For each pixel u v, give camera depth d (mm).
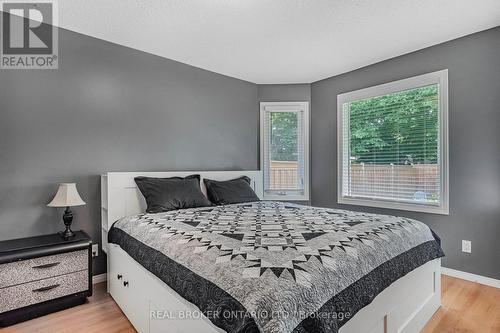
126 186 2553
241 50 2938
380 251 1503
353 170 3596
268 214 2285
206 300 1164
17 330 1848
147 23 2381
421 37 2643
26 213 2277
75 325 1909
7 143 2199
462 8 2152
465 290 2395
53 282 2066
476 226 2557
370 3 2096
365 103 3461
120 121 2787
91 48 2609
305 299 1031
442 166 2760
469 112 2590
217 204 2973
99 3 2092
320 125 3922
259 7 2145
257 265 1184
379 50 2943
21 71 2266
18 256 1924
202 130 3457
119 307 2141
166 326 1485
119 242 2117
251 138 3973
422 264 1799
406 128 3068
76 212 2518
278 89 4031
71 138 2494
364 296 1274
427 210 2871
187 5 2119
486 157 2498
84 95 2568
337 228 1747
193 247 1472
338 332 1127
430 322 1927
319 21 2354
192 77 3363
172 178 2861
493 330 1826
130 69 2859
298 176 4066
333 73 3652
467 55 2600
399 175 3133
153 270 1588
